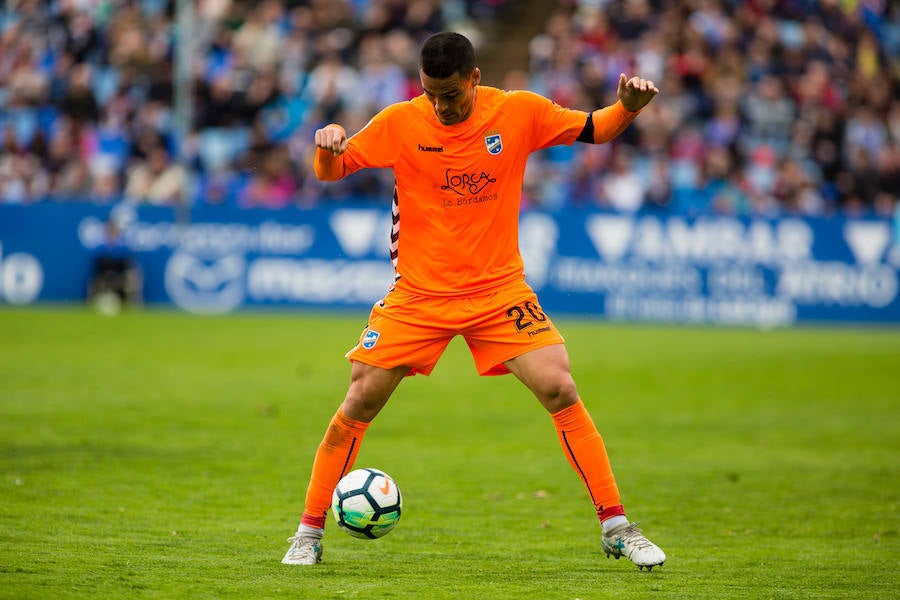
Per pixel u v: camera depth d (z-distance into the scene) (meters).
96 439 29.16
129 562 17.39
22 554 17.58
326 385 40.31
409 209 18.05
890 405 38.88
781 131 78.38
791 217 67.81
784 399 39.88
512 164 18.08
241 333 55.88
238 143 76.00
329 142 17.05
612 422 34.75
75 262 67.50
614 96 77.56
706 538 20.80
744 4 85.00
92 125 77.38
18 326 56.09
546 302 67.44
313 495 18.22
